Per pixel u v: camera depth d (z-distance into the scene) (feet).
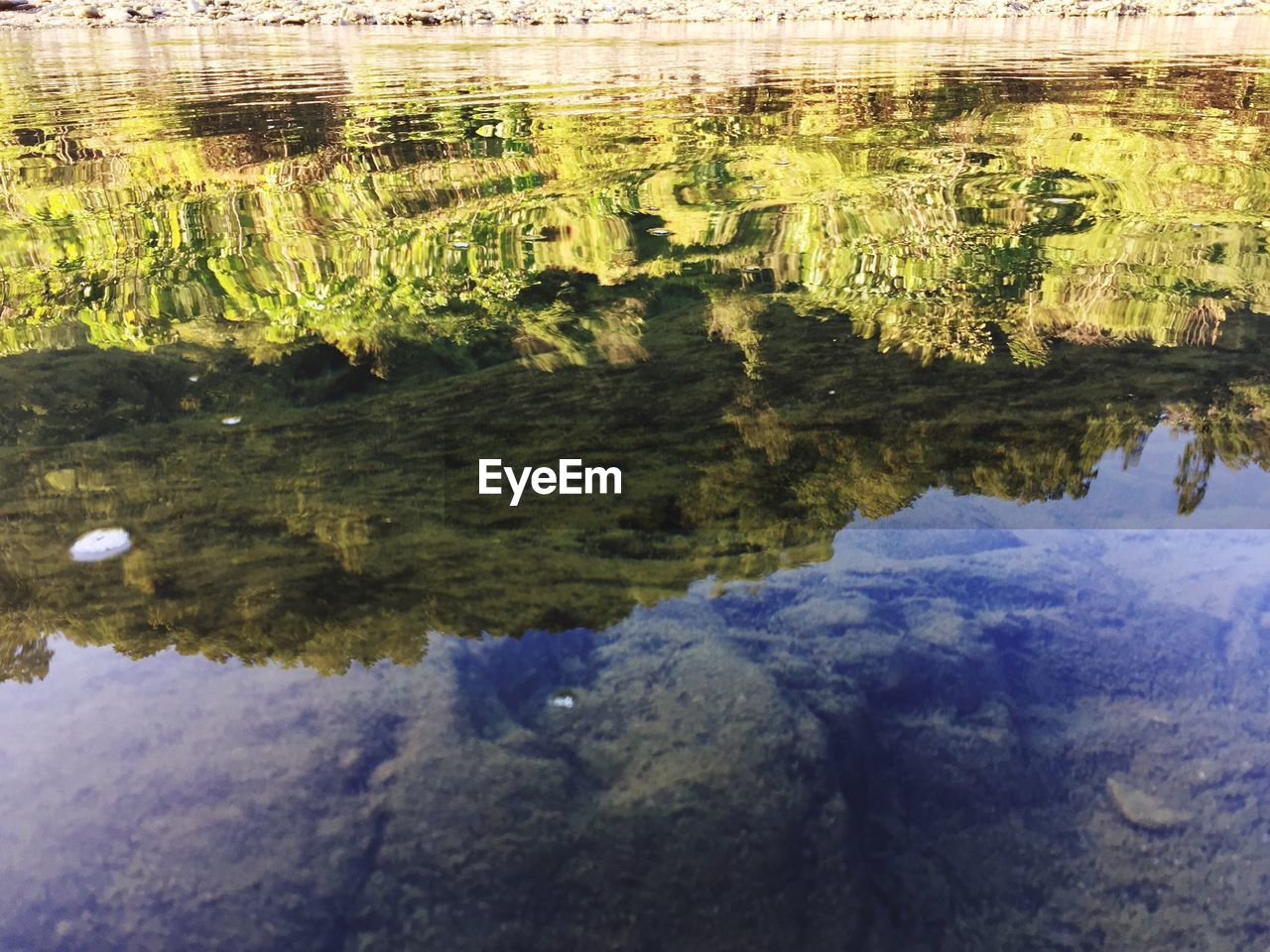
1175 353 6.60
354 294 7.60
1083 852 3.09
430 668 3.72
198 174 10.81
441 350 6.78
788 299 7.58
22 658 3.76
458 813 3.08
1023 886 2.97
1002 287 7.73
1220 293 7.54
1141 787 3.31
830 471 5.27
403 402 6.09
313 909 2.77
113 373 6.37
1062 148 12.17
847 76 18.43
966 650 3.92
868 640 3.95
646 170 10.98
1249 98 15.93
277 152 11.78
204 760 3.26
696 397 6.11
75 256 8.32
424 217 9.34
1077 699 3.73
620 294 7.68
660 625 4.06
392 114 14.26
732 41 26.25
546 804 3.14
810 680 3.73
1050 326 7.04
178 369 6.43
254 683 3.62
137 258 8.26
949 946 2.79
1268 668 3.79
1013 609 4.19
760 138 12.60
